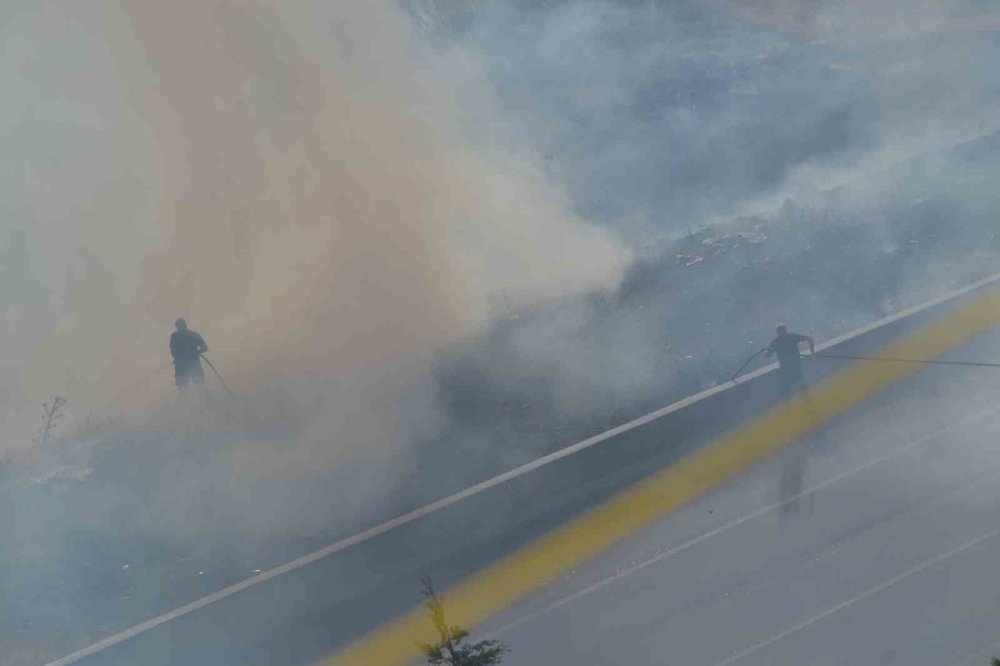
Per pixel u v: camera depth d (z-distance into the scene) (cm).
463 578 3481
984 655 2666
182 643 3191
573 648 2952
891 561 3144
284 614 3366
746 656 2786
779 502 3622
